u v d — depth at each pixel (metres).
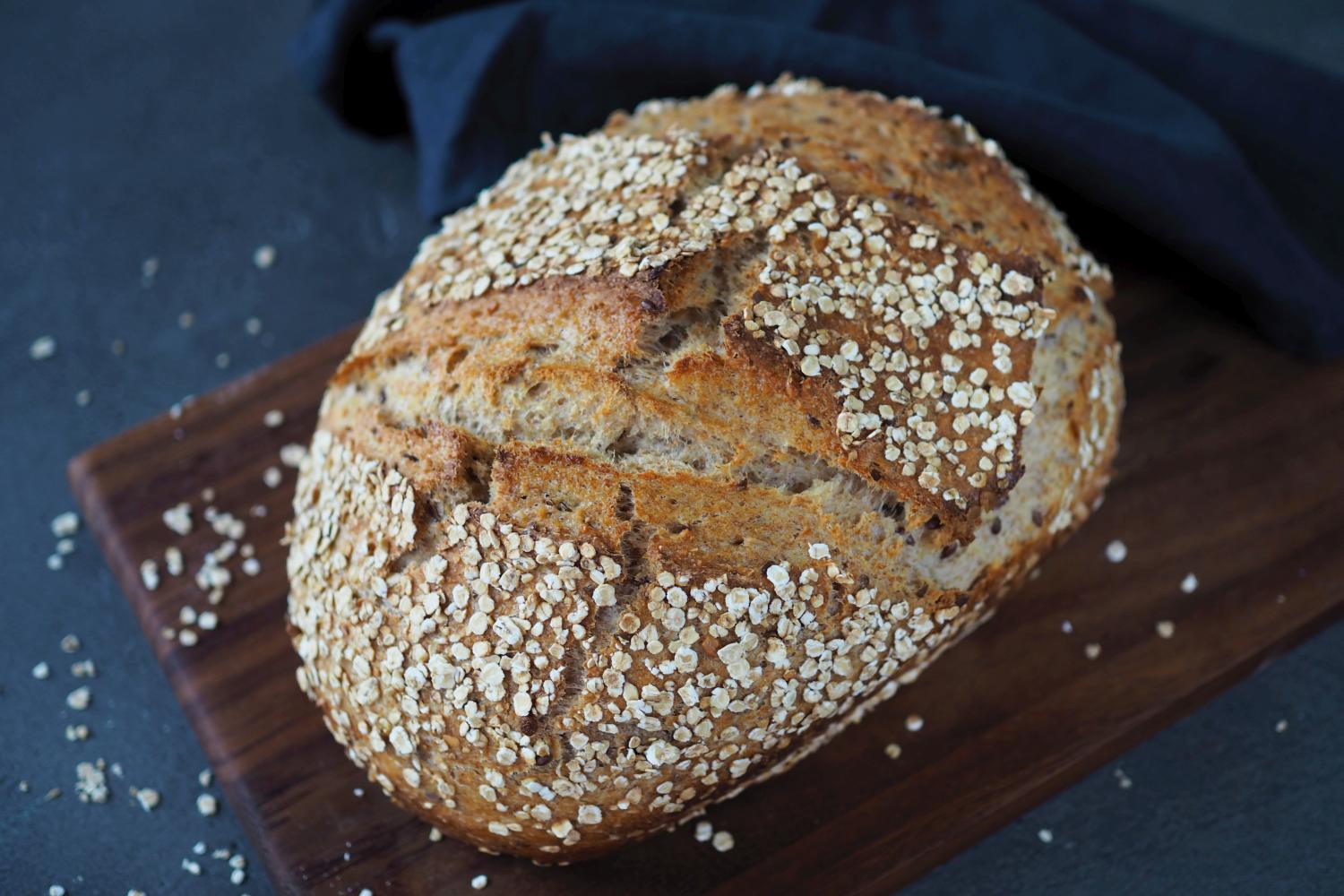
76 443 0.63
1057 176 0.60
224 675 0.56
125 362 0.65
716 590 0.47
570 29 0.61
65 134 0.71
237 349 0.65
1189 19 0.65
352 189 0.69
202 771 0.56
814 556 0.48
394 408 0.51
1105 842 0.54
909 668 0.52
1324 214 0.62
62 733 0.57
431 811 0.51
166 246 0.68
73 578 0.60
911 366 0.49
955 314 0.49
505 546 0.48
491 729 0.48
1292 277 0.59
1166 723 0.55
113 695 0.58
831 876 0.52
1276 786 0.54
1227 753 0.55
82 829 0.55
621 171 0.52
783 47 0.60
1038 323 0.50
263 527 0.59
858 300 0.49
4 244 0.68
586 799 0.49
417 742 0.49
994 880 0.53
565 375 0.48
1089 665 0.55
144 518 0.59
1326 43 0.70
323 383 0.62
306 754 0.55
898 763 0.54
